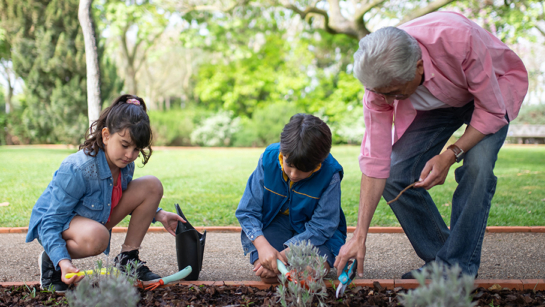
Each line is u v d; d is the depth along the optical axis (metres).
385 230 3.44
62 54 10.23
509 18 9.78
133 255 2.18
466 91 1.93
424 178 1.91
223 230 3.50
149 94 24.44
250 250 2.17
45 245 1.90
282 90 16.19
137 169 7.33
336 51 17.33
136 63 24.09
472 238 1.98
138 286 1.92
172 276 1.99
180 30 14.74
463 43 1.76
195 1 11.56
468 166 1.92
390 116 2.01
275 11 16.16
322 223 2.12
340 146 14.14
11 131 12.14
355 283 1.99
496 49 1.93
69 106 10.41
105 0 12.34
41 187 5.25
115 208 2.19
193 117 14.92
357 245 1.91
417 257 2.74
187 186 5.48
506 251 2.82
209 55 20.14
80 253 1.97
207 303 1.79
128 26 14.24
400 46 1.62
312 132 1.81
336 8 10.05
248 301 1.80
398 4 10.91
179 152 11.32
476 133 1.87
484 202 1.94
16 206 4.19
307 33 17.06
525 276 2.34
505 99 1.96
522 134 16.70
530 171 6.69
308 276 1.73
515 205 4.20
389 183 2.25
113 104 1.99
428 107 2.09
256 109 16.11
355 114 14.87
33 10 10.10
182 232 2.10
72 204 1.96
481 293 1.83
